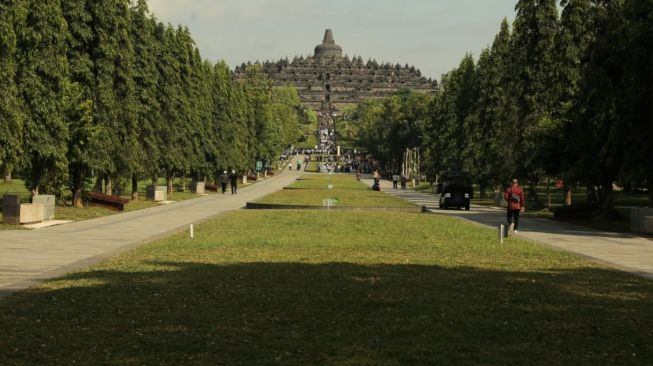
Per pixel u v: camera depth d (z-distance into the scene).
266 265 22.28
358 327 13.55
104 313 14.66
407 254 25.98
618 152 39.94
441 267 22.34
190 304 15.66
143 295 16.70
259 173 154.88
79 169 51.38
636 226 37.31
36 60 43.03
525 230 38.75
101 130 50.97
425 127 131.62
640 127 38.28
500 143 65.50
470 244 29.83
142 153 62.81
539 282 19.36
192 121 80.81
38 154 43.59
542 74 60.72
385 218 45.91
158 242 29.73
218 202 68.88
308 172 199.75
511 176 62.62
